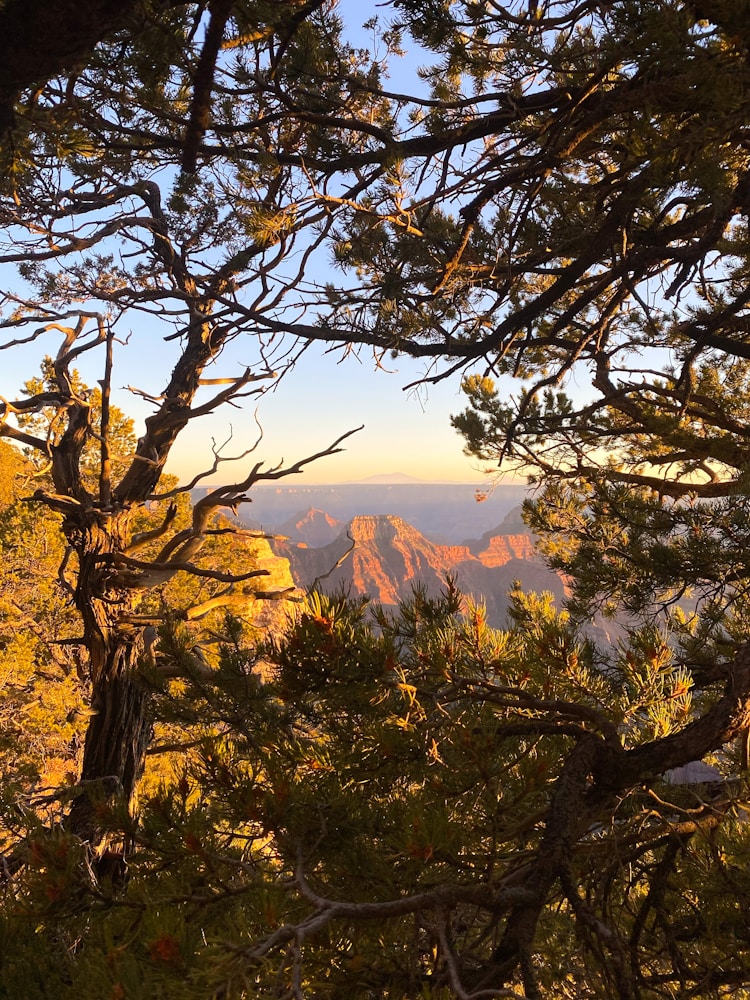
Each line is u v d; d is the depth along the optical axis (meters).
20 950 1.83
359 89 3.39
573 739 2.87
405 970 1.94
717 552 5.61
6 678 18.59
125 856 2.18
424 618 2.86
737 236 4.20
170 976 1.40
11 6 2.11
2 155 3.58
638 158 2.97
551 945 3.04
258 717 3.39
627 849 2.91
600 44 2.89
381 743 2.42
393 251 3.73
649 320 3.29
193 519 9.80
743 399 6.84
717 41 2.74
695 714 4.19
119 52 3.22
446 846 1.93
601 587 6.46
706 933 2.66
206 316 3.67
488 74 3.41
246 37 3.13
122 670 9.16
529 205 3.47
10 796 2.18
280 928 1.46
